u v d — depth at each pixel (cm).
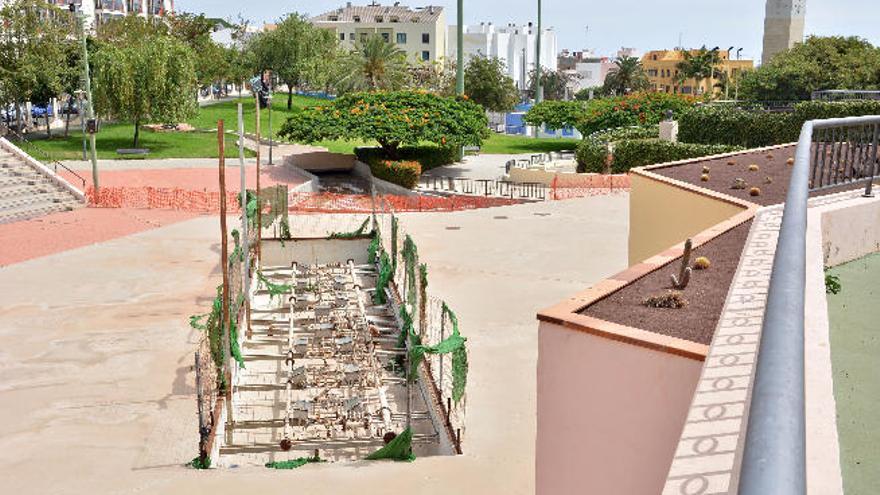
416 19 12138
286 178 4053
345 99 4575
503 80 7944
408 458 995
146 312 1652
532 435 1050
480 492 873
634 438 516
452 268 1972
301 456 1054
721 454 279
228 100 8206
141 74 4581
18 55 4838
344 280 1923
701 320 550
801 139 475
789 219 256
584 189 3506
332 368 1343
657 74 14588
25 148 4547
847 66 5600
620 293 631
